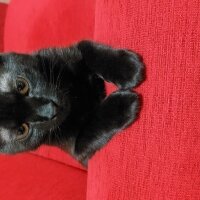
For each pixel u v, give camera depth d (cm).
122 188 30
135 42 29
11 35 59
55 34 51
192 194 26
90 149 32
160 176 27
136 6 29
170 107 27
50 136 34
